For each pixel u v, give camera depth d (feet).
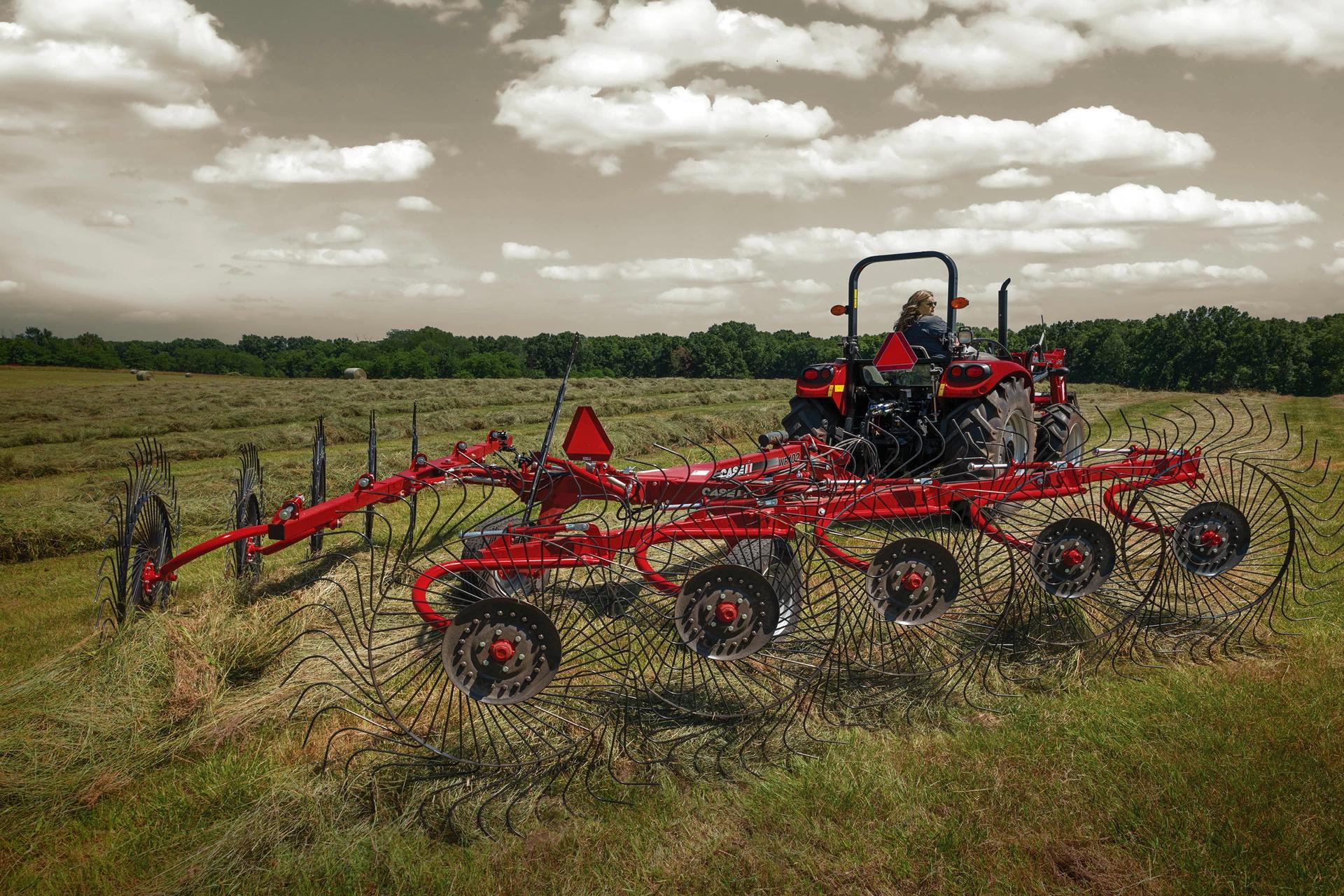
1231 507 14.73
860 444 21.24
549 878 8.71
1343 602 15.93
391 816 9.80
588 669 11.90
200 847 9.33
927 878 8.53
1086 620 14.76
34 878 9.02
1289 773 10.05
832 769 10.51
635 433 54.13
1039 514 15.07
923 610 11.76
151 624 13.41
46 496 32.65
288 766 10.80
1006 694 12.57
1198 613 15.25
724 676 12.26
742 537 12.11
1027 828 9.27
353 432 60.95
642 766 10.66
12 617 18.81
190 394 104.37
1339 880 8.26
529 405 85.10
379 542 21.49
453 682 9.91
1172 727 11.23
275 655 13.89
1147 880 8.37
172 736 11.71
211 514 30.40
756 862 8.81
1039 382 28.76
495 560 11.06
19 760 10.90
